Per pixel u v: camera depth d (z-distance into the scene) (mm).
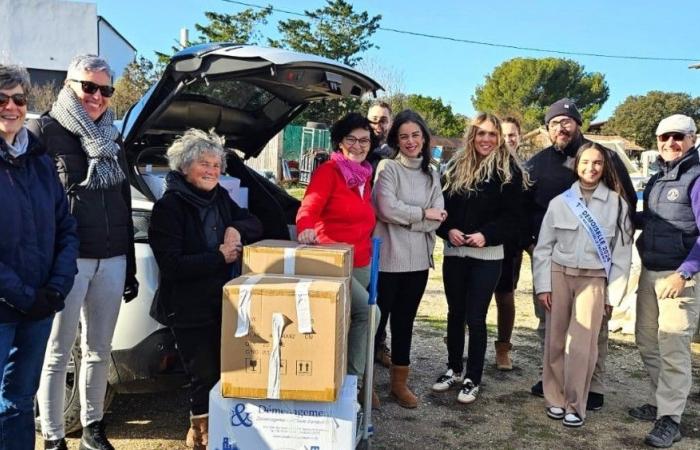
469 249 3996
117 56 32875
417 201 3850
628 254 3830
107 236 2918
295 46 28531
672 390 3641
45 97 19406
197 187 3043
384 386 4336
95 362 3027
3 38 26516
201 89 3551
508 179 3941
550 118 4223
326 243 3297
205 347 2994
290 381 2545
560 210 3855
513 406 4094
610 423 3896
